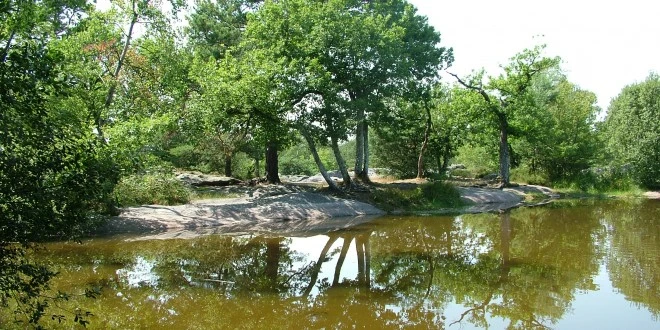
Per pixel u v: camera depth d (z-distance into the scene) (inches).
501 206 1064.8
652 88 1445.6
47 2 488.7
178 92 840.9
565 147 1403.8
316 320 325.1
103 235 653.9
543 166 1539.1
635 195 1317.7
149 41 764.6
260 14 944.9
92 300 363.6
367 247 598.5
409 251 571.8
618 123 1491.1
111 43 727.7
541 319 324.2
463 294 387.5
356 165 1169.4
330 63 933.2
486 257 529.0
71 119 319.9
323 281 432.8
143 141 626.5
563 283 414.0
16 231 187.6
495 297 377.7
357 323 319.3
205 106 853.8
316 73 876.0
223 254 549.3
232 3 1128.8
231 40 1078.4
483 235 680.4
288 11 941.8
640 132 1382.9
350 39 904.9
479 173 1710.1
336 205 901.2
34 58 185.3
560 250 556.1
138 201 791.1
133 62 789.2
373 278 443.8
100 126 652.7
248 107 864.3
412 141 1510.8
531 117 1274.6
